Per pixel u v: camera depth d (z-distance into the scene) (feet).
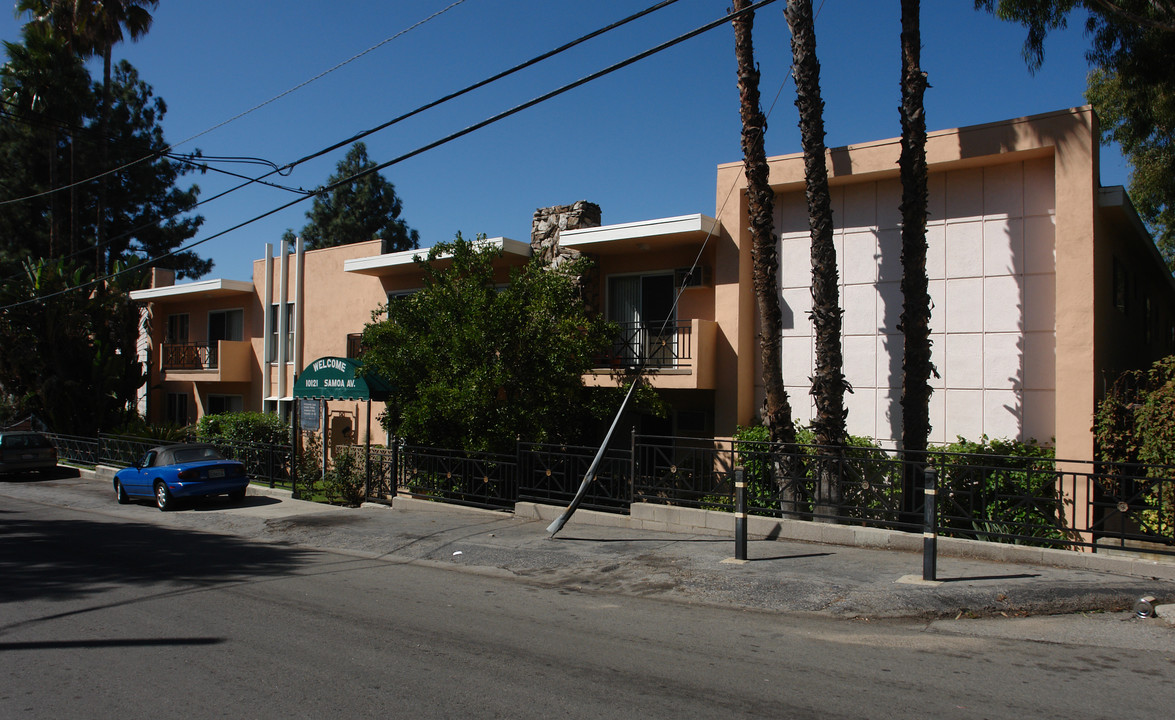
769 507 34.76
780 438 37.81
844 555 28.94
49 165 111.55
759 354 48.08
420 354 45.75
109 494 63.16
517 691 16.56
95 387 85.46
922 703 15.55
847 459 32.01
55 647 20.44
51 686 17.31
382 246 68.59
